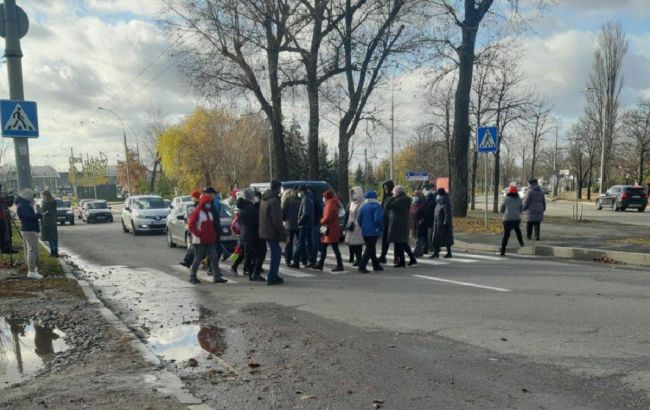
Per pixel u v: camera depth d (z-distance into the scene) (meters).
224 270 11.50
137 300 8.29
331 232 10.80
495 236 16.06
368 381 4.50
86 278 10.54
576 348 5.23
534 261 11.59
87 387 4.38
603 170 44.00
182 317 7.08
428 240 13.08
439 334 5.89
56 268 10.58
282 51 20.22
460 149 21.19
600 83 48.34
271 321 6.73
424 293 8.19
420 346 5.47
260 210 9.52
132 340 5.80
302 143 61.88
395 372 4.71
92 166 85.94
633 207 32.72
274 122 21.47
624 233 15.70
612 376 4.46
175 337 6.09
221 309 7.53
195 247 9.75
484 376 4.55
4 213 12.03
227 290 9.04
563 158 70.00
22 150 9.95
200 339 5.96
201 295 8.63
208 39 20.38
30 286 8.82
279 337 5.97
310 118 20.98
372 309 7.21
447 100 29.41
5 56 9.88
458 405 3.94
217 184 51.16
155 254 14.79
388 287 8.81
